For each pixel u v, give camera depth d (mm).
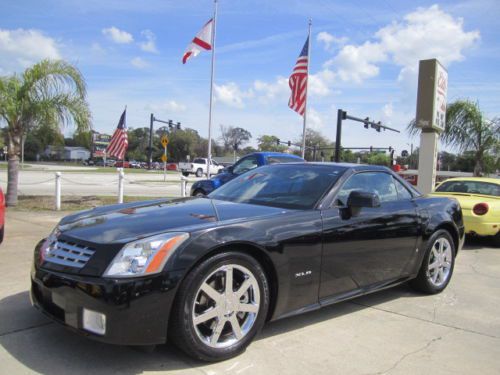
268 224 3494
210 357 3139
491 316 4535
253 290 3371
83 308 2908
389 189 4805
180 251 2998
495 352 3656
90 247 3045
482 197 8562
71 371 3000
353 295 4180
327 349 3545
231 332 3322
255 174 4840
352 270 4102
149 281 2871
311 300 3797
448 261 5395
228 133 130000
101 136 89812
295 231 3604
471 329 4145
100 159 88625
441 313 4559
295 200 4066
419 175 12562
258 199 4227
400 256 4641
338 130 25094
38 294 3371
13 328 3635
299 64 18109
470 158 19156
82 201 13055
